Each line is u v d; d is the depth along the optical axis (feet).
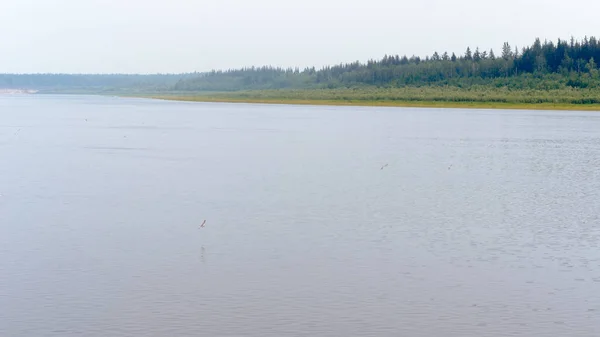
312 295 81.71
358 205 136.15
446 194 150.20
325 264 93.97
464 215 127.13
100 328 72.23
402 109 592.60
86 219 121.90
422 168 194.39
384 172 185.68
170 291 82.99
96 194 147.43
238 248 102.17
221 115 487.61
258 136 302.25
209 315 75.61
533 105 585.63
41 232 112.06
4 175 175.63
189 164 200.64
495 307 78.13
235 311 76.69
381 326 72.79
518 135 307.99
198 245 103.81
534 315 75.77
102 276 88.58
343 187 158.92
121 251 100.37
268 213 127.75
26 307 77.97
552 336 70.44
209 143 268.41
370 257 97.55
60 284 85.56
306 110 574.97
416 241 106.93
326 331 71.51
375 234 111.45
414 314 75.97
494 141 278.87
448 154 231.30
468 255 98.84
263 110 575.79
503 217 125.49
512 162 209.15
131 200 140.46
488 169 192.95
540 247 103.71
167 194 147.74
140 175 176.65
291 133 319.47
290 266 92.94
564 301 79.97
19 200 140.26
